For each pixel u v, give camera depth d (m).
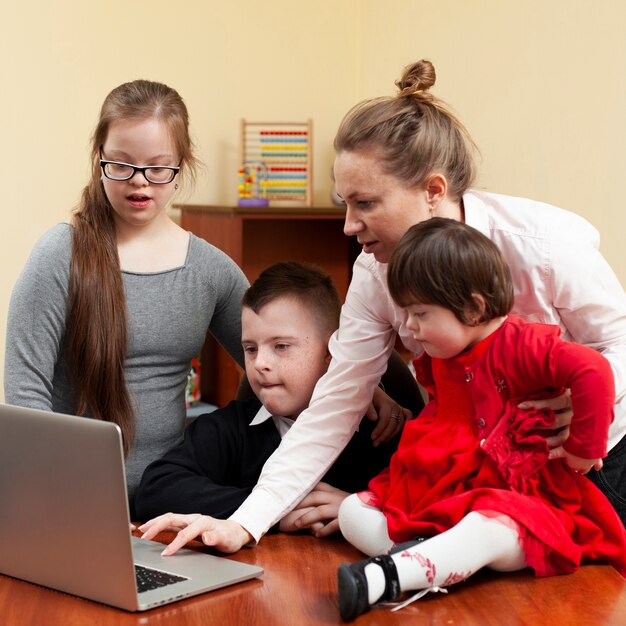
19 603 1.16
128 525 1.10
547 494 1.31
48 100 3.10
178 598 1.15
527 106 2.93
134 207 1.71
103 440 1.11
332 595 1.18
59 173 3.14
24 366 1.70
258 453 1.67
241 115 3.50
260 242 3.55
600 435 1.24
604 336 1.47
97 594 1.15
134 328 1.79
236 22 3.45
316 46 3.61
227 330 1.97
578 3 2.72
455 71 3.21
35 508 1.20
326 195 3.68
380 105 1.42
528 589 1.20
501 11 2.99
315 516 1.44
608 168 2.64
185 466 1.60
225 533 1.32
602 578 1.24
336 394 1.51
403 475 1.38
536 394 1.29
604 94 2.65
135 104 1.68
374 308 1.54
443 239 1.26
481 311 1.27
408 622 1.09
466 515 1.23
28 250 3.11
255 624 1.09
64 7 3.10
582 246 1.46
